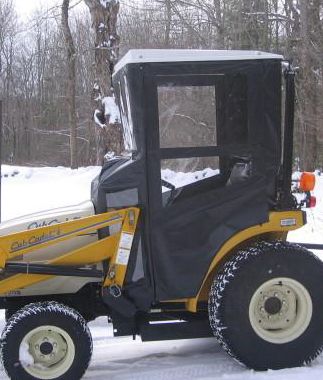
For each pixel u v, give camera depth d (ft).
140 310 13.98
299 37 57.31
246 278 13.74
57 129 144.36
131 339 17.37
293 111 13.83
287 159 13.96
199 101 13.73
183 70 13.56
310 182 14.01
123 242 13.75
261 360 13.94
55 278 14.25
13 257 13.83
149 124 13.56
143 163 13.64
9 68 145.18
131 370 14.76
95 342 17.19
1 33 120.78
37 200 45.60
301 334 14.15
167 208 13.73
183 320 14.66
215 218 13.85
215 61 13.62
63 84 125.08
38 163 144.66
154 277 13.76
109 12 41.06
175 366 14.87
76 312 13.74
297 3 58.85
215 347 16.38
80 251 13.91
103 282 14.12
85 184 53.47
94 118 39.75
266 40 61.87
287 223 14.03
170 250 13.75
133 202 13.79
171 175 13.75
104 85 40.50
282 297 14.10
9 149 150.41
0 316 19.30
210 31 65.10
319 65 55.57
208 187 13.92
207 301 14.67
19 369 13.16
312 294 14.14
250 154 13.89
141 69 13.46
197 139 13.79
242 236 13.92
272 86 13.80
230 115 13.88
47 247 14.25
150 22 66.64
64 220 14.38
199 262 13.82
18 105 149.59
